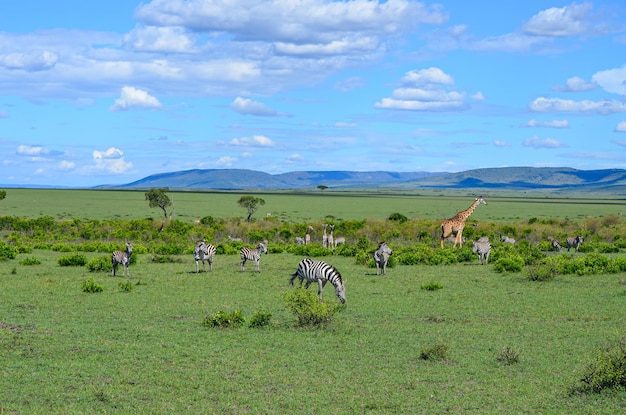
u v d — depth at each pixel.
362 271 31.00
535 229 58.06
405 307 20.70
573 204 156.50
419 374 13.14
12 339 15.71
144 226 61.44
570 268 29.95
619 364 12.30
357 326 17.78
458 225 41.88
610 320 18.53
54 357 14.20
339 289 19.92
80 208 105.19
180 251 42.31
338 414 10.86
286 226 63.19
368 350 15.04
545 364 13.85
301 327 17.42
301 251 41.34
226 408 11.13
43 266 32.62
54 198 139.12
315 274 20.53
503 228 58.06
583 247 45.41
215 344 15.50
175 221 63.38
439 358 14.23
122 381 12.57
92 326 17.45
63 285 25.12
